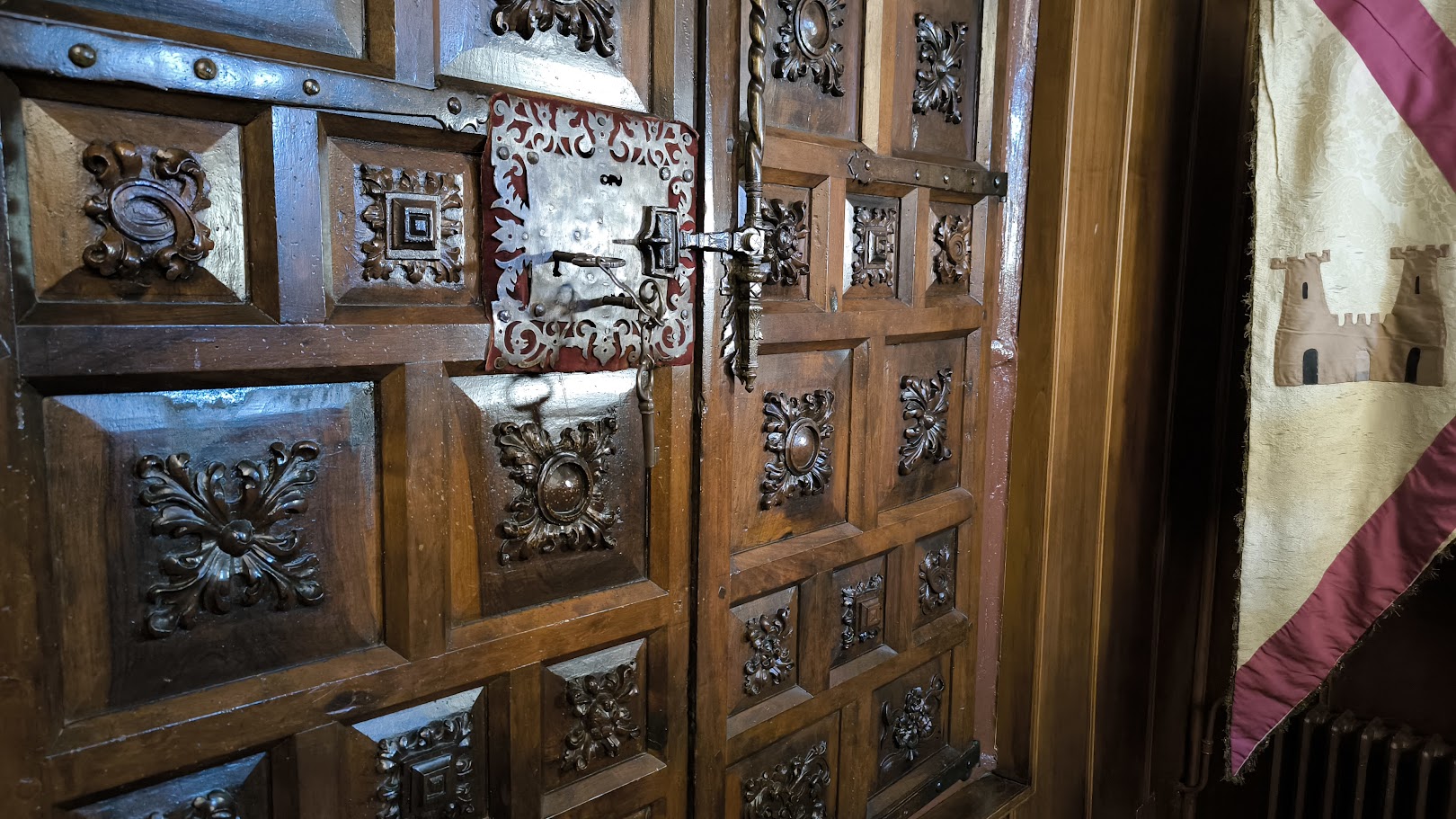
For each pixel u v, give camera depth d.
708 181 1.11
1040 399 1.68
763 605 1.29
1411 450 1.59
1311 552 1.67
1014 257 1.70
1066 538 1.75
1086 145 1.67
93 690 0.69
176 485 0.73
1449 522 1.56
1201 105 1.99
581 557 1.05
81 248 0.66
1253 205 1.75
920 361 1.56
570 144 0.96
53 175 0.65
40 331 0.64
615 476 1.08
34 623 0.65
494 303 0.91
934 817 1.62
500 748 0.97
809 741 1.39
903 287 1.48
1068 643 1.80
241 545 0.76
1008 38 1.62
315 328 0.78
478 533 0.94
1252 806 2.19
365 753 0.85
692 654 1.17
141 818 0.72
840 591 1.43
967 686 1.75
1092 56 1.64
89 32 0.64
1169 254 1.96
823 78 1.30
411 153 0.86
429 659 0.89
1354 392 1.62
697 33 1.09
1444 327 1.54
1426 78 1.52
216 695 0.75
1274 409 1.67
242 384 0.76
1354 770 1.97
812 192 1.29
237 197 0.75
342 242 0.81
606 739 1.08
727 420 1.18
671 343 1.09
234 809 0.77
